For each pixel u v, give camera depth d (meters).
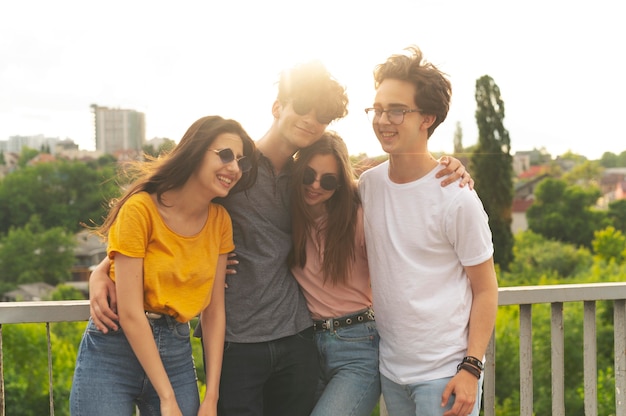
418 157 2.00
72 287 49.72
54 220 53.50
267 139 2.11
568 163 63.62
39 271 50.88
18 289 49.91
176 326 1.90
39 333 26.16
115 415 1.86
